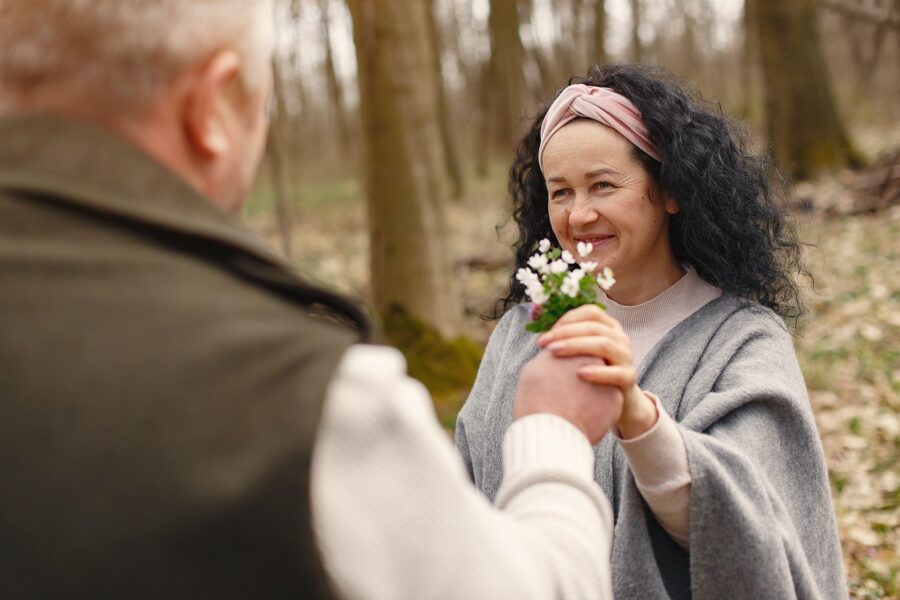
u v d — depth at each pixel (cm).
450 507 80
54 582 72
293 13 2055
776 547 127
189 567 72
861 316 623
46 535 72
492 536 83
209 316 78
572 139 165
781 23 1128
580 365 108
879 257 756
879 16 1134
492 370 186
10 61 83
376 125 561
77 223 79
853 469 410
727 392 145
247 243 85
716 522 125
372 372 81
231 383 76
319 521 75
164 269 80
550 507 94
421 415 83
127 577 72
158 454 73
